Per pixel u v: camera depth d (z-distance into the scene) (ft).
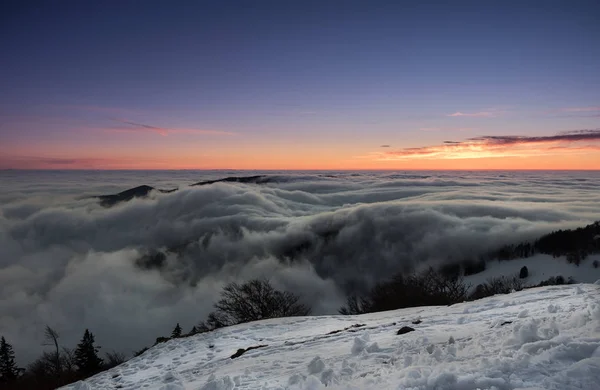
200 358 37.70
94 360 94.17
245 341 41.60
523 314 26.43
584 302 26.66
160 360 40.34
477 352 16.44
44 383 86.22
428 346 20.01
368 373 17.42
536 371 12.03
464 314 33.22
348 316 49.96
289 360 26.48
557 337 14.64
